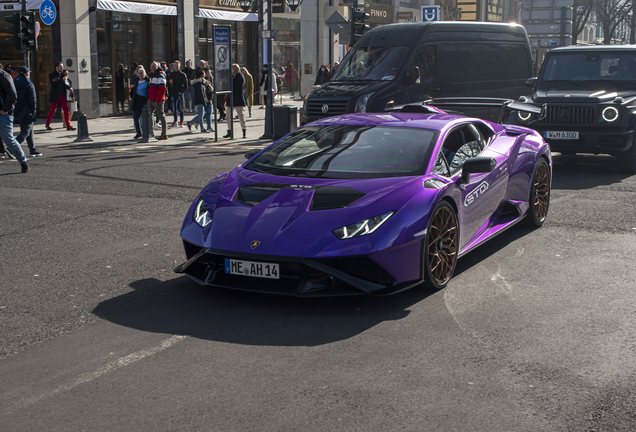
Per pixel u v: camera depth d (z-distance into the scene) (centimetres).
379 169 509
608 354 375
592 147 1021
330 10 3256
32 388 345
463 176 525
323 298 480
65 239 674
